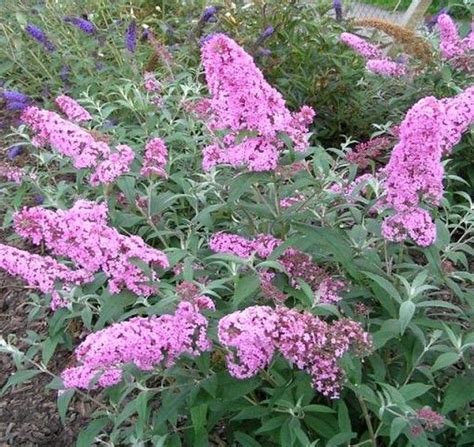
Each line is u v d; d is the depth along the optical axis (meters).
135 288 0.76
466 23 1.61
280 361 0.76
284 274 0.84
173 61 1.56
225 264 0.86
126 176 1.00
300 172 0.91
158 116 1.43
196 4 2.01
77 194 1.22
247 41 1.65
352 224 1.08
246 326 0.62
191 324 0.70
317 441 0.74
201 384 0.76
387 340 0.77
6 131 1.71
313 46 1.66
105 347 0.67
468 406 0.81
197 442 0.78
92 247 0.73
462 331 0.85
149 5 2.06
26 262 0.78
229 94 0.76
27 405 1.02
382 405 0.70
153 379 0.96
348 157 0.94
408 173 0.77
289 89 1.60
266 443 0.83
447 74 1.39
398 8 2.40
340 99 1.59
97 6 1.92
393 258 0.96
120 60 1.70
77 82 1.66
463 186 1.38
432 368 0.72
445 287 1.05
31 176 1.21
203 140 1.30
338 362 0.67
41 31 1.70
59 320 0.89
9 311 1.20
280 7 1.70
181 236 1.03
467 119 0.86
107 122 1.39
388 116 1.57
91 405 1.00
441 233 0.86
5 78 1.86
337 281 0.82
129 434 0.84
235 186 0.82
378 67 1.44
